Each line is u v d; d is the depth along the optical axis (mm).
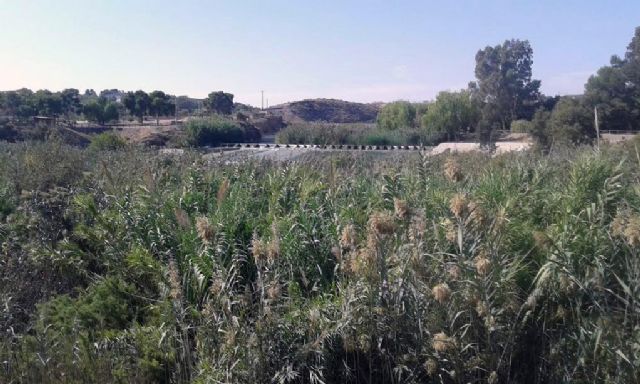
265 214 9133
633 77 36531
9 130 30500
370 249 5875
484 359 5543
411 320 5828
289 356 5707
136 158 14344
